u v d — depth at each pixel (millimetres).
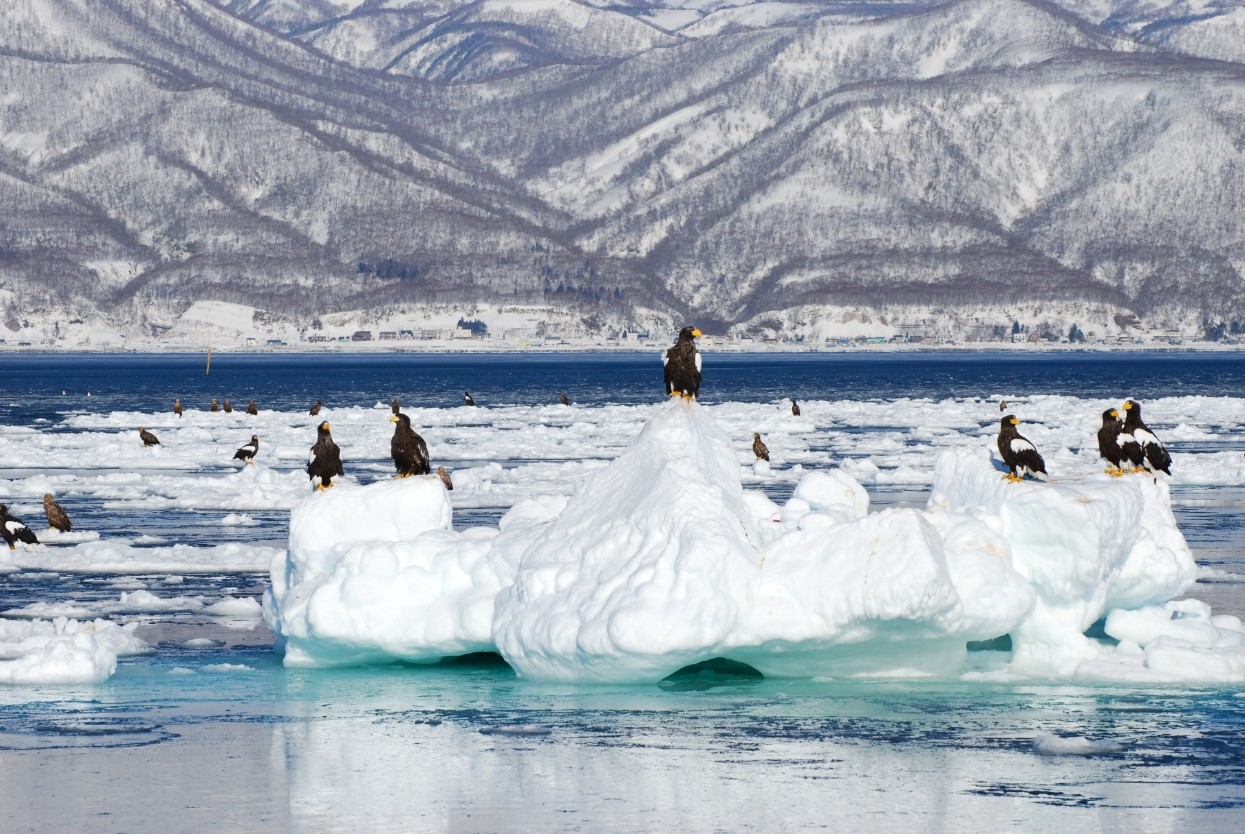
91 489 129375
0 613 70125
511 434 188500
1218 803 39438
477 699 51375
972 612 48812
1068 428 192500
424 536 55156
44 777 42500
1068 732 46250
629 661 48094
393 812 39250
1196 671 52500
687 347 57375
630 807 39469
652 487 51344
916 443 175875
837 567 48438
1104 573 52688
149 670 57188
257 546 92562
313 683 54312
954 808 39125
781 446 167125
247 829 37969
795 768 42844
